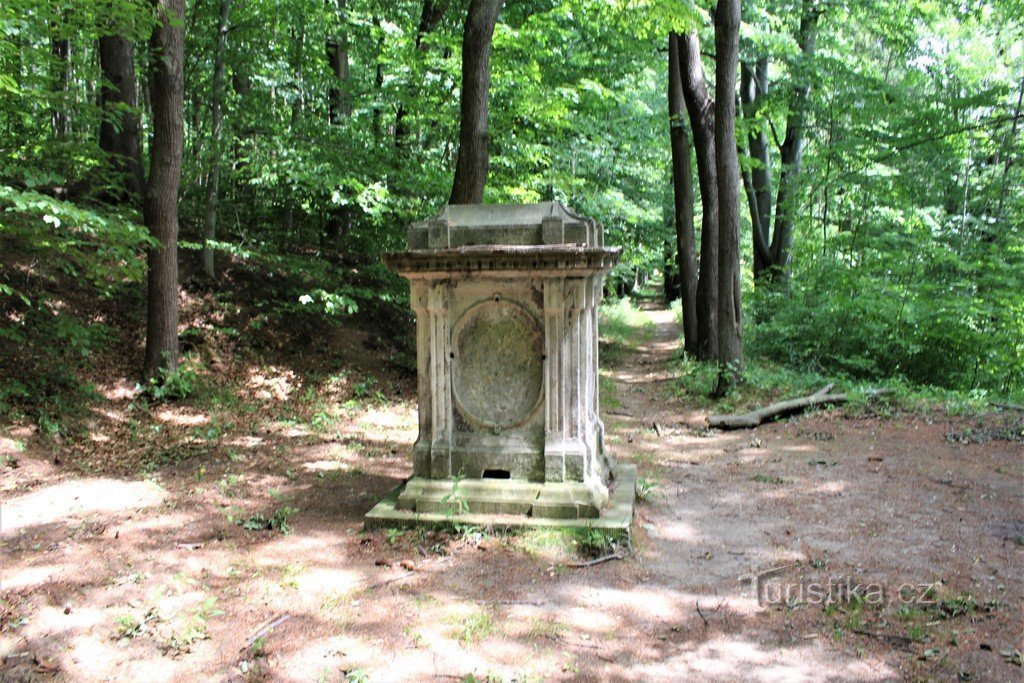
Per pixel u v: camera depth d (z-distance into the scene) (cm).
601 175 1916
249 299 1257
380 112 1424
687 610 427
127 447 804
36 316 947
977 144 1580
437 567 490
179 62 956
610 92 1478
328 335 1277
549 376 548
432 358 565
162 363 968
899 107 1516
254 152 1180
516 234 555
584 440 554
